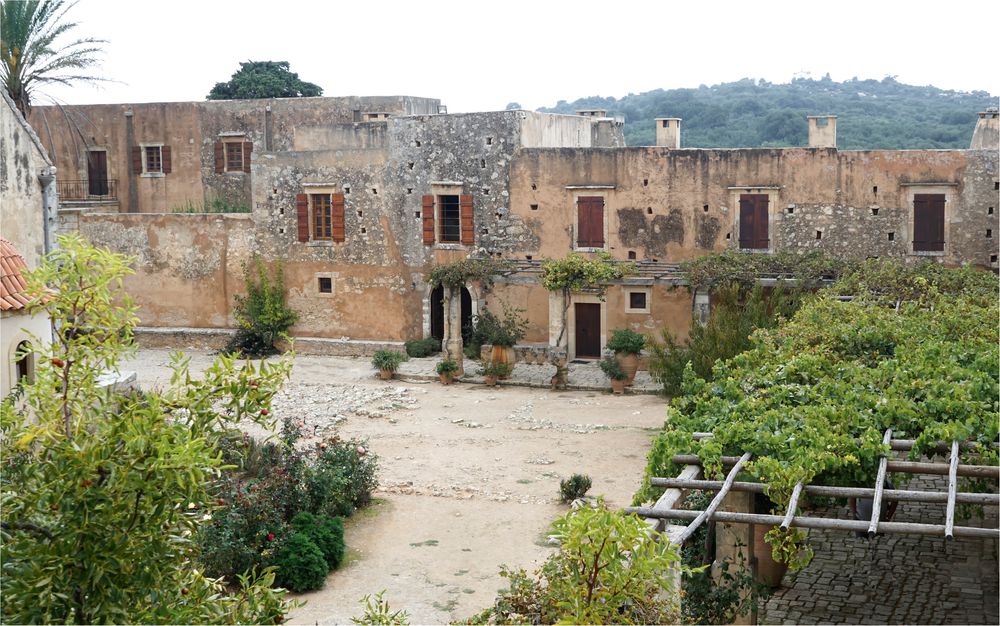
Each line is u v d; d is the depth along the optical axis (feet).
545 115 120.26
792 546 36.65
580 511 28.04
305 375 112.06
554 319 104.63
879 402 44.04
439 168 117.08
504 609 30.66
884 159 100.99
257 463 69.82
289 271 124.88
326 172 122.11
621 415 93.25
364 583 55.83
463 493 71.20
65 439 25.50
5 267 60.80
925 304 79.20
